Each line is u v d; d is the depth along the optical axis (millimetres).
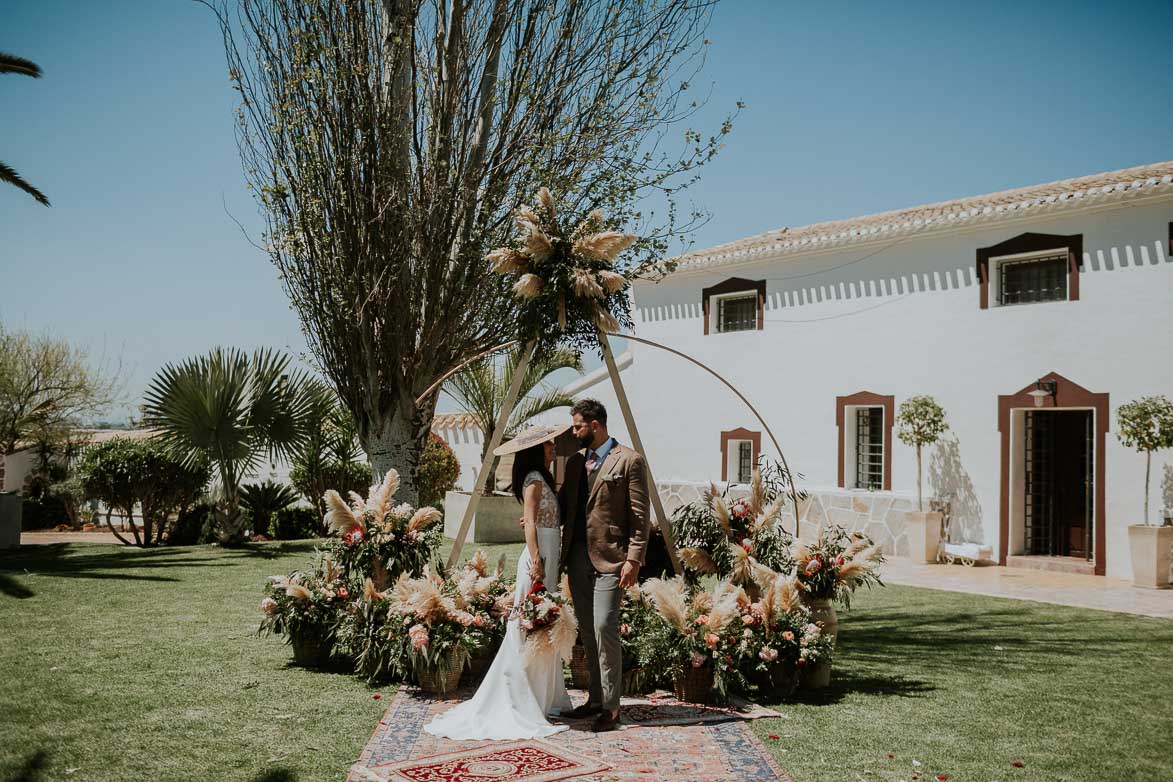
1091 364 13250
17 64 13328
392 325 8828
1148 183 12344
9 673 6078
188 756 4512
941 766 4629
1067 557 13898
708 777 4395
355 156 8562
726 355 18531
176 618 8227
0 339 27016
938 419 14633
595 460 5586
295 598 6488
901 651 7668
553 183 8656
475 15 8883
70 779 4148
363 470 16734
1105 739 5133
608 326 6324
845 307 16531
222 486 15977
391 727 5102
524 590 5703
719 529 6980
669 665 5941
